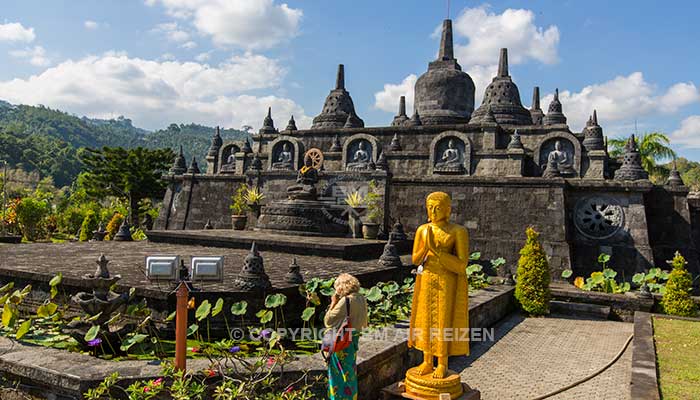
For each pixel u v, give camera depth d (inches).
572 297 628.1
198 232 798.5
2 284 433.4
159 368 254.8
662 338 456.4
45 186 3452.3
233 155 1374.3
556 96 1269.7
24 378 255.8
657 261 838.5
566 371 385.4
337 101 1365.7
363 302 260.2
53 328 338.6
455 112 1282.0
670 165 1920.5
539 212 834.8
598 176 991.0
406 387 282.4
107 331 305.3
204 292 347.3
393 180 962.7
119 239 807.7
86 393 237.1
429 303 279.1
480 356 426.3
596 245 821.9
